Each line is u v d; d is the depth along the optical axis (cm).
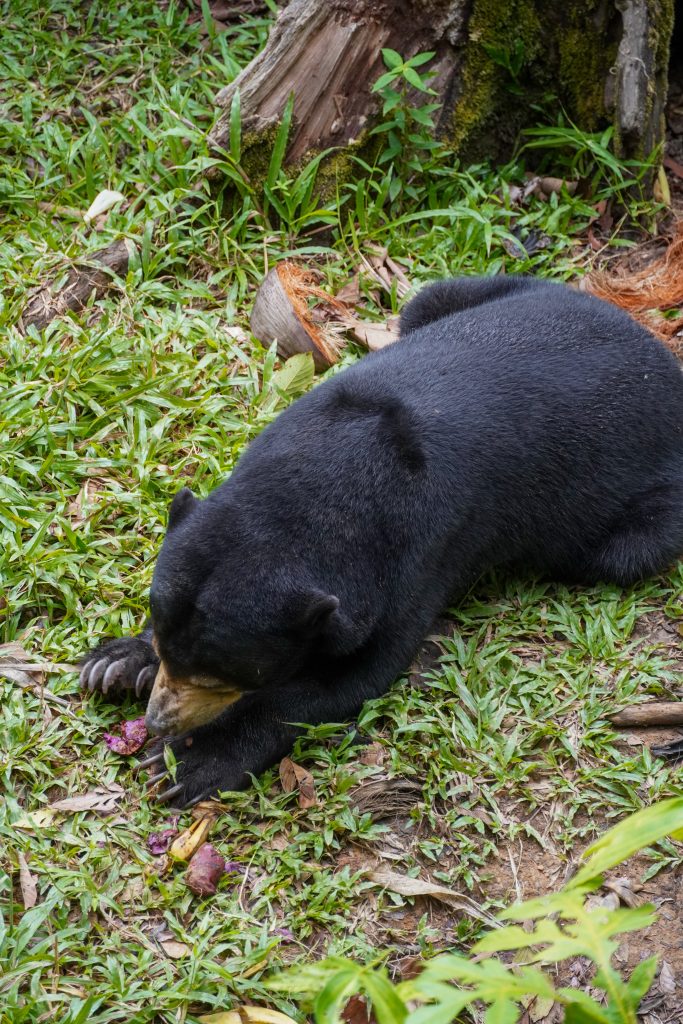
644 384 804
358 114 1087
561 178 1164
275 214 1085
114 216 1018
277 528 635
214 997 541
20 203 1045
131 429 855
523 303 835
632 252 1099
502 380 760
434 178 1126
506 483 742
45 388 864
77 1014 521
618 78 1097
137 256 992
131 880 597
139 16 1256
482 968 284
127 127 1110
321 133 1080
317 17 1049
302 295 966
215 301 990
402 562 674
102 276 979
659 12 1082
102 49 1214
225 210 1070
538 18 1122
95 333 923
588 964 576
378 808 641
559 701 702
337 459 670
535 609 771
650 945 585
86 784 639
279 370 923
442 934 589
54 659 698
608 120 1152
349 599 643
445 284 917
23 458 817
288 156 1079
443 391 738
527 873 617
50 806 626
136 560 762
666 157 1199
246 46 1234
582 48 1134
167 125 1086
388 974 568
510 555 779
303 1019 538
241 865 609
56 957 550
